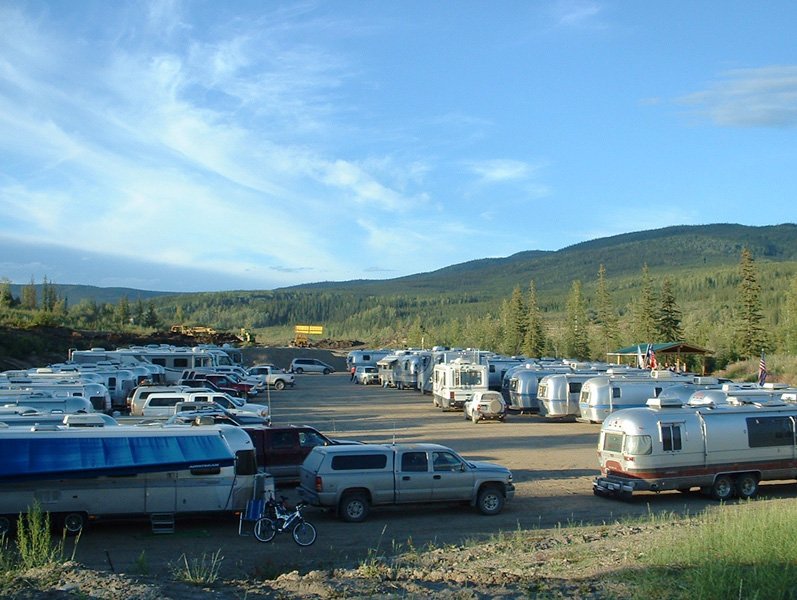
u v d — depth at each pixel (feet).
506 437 110.32
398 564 44.24
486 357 171.22
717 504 67.21
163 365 197.16
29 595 32.14
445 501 61.82
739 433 69.97
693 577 33.68
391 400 175.73
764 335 235.61
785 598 30.99
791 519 41.73
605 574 37.81
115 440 54.60
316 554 49.73
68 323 346.74
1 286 386.32
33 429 55.31
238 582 38.70
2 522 51.93
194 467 54.44
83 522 53.78
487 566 42.55
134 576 37.91
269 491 56.18
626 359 274.16
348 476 59.82
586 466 85.97
